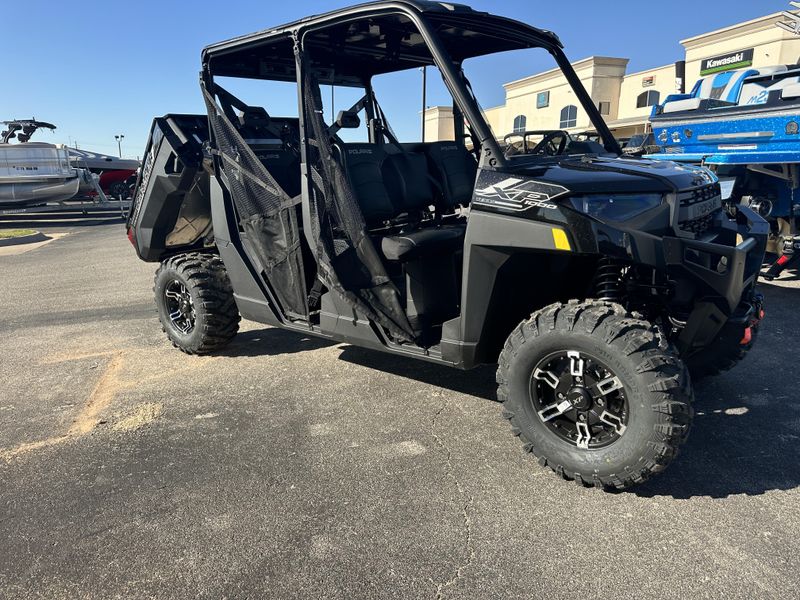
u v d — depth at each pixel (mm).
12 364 4832
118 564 2361
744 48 22766
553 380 2785
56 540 2521
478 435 3332
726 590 2111
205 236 5215
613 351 2514
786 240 5945
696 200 2932
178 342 4867
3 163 19000
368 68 4660
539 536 2441
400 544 2420
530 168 2922
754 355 4375
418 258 3457
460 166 4559
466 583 2191
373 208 3848
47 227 18688
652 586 2145
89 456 3244
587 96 4035
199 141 4582
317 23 3330
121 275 8875
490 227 2809
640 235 2551
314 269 3846
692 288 2785
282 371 4434
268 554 2387
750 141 6238
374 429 3445
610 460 2602
